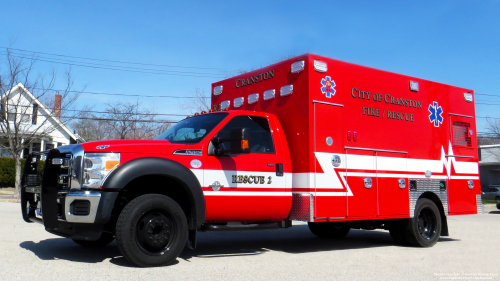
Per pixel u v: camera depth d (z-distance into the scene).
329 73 7.07
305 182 6.65
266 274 5.31
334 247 7.98
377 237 9.77
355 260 6.53
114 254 6.32
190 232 5.78
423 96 8.59
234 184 6.18
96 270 5.16
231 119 6.49
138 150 5.50
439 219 8.53
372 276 5.39
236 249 7.38
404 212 7.89
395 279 5.26
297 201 6.74
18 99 22.34
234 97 8.25
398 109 8.09
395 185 7.82
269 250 7.37
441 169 8.72
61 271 5.07
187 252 6.91
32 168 6.39
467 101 9.53
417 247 8.21
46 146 32.81
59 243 7.25
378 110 7.74
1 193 23.06
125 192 5.82
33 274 4.89
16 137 21.72
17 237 7.79
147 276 4.93
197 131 6.40
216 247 7.58
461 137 9.27
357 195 7.20
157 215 5.48
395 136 7.96
